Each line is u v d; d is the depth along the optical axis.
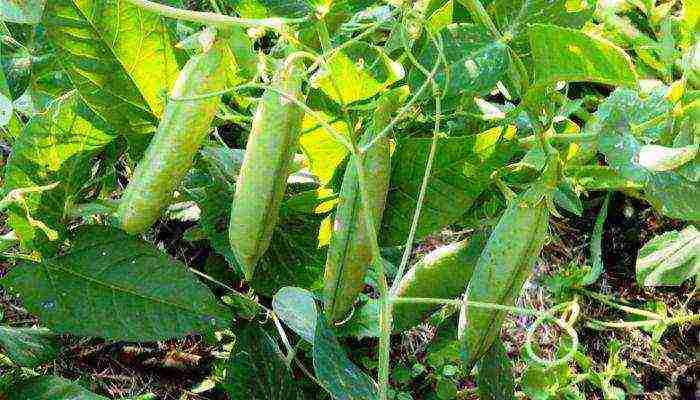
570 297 0.62
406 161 0.45
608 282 0.64
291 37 0.41
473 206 0.51
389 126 0.40
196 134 0.42
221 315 0.45
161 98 0.44
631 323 0.60
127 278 0.44
